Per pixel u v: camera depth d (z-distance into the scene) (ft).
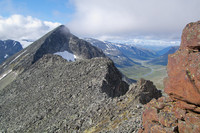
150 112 58.23
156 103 57.72
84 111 146.41
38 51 571.69
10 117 213.46
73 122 135.54
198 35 46.09
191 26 49.06
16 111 221.46
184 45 50.65
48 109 186.19
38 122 170.81
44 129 151.53
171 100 54.95
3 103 262.47
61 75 260.62
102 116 118.93
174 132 48.03
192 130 44.11
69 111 164.45
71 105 175.22
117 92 203.00
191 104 46.50
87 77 222.69
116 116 107.45
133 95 129.08
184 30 51.29
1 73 589.73
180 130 47.44
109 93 192.54
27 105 223.10
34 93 249.34
